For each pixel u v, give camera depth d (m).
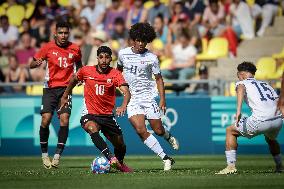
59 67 35.47
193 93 52.81
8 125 50.88
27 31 68.12
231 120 50.88
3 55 67.50
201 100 51.00
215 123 51.00
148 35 32.28
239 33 65.50
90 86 31.22
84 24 66.38
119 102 49.56
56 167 35.06
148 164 40.00
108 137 32.06
